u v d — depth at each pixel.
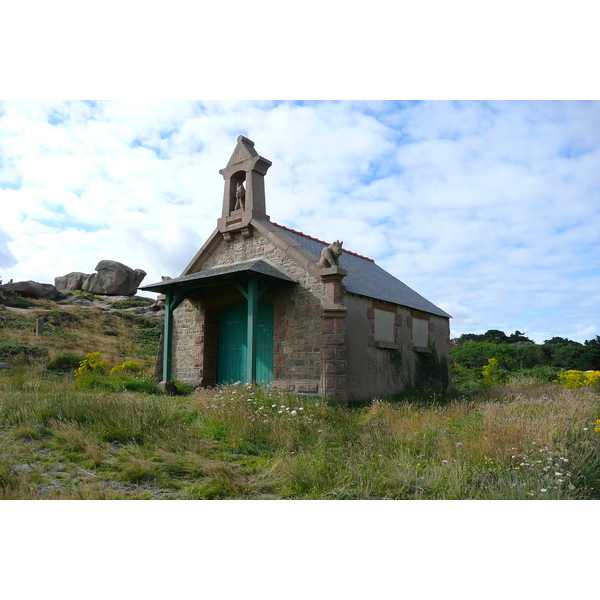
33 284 37.09
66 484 5.75
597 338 39.72
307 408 10.80
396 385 16.95
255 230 16.28
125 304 38.56
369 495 5.99
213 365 17.38
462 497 5.81
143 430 8.33
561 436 7.35
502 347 38.34
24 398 9.67
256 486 6.20
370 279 18.05
